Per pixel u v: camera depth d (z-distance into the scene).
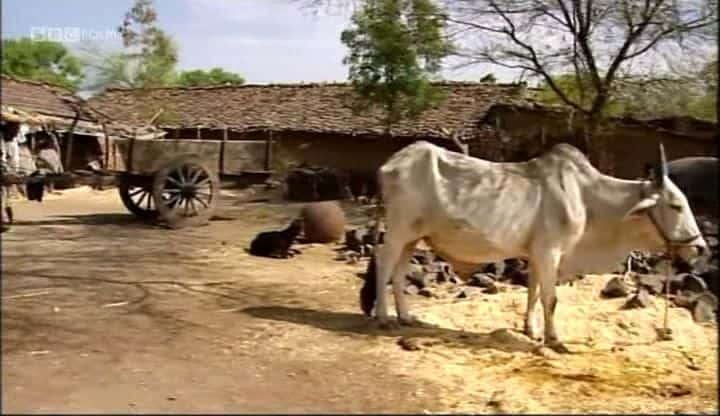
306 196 23.16
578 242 8.29
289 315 8.97
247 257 13.32
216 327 8.30
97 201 20.89
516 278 10.91
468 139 23.77
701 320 9.14
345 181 24.47
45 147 18.81
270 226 17.67
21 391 6.00
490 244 8.06
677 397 6.46
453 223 8.07
